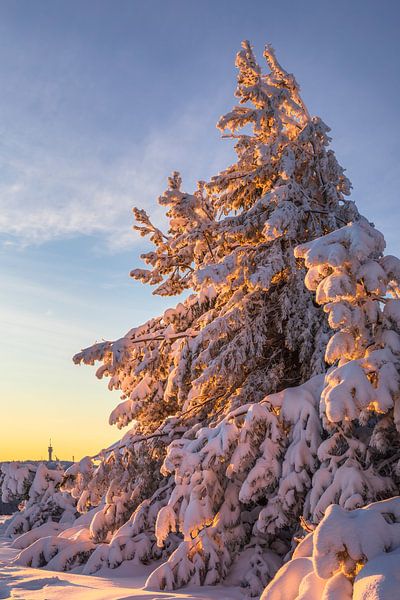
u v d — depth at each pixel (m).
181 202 15.26
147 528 12.49
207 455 9.79
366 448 8.89
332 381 7.49
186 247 16.16
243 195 14.23
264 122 13.84
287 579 6.25
